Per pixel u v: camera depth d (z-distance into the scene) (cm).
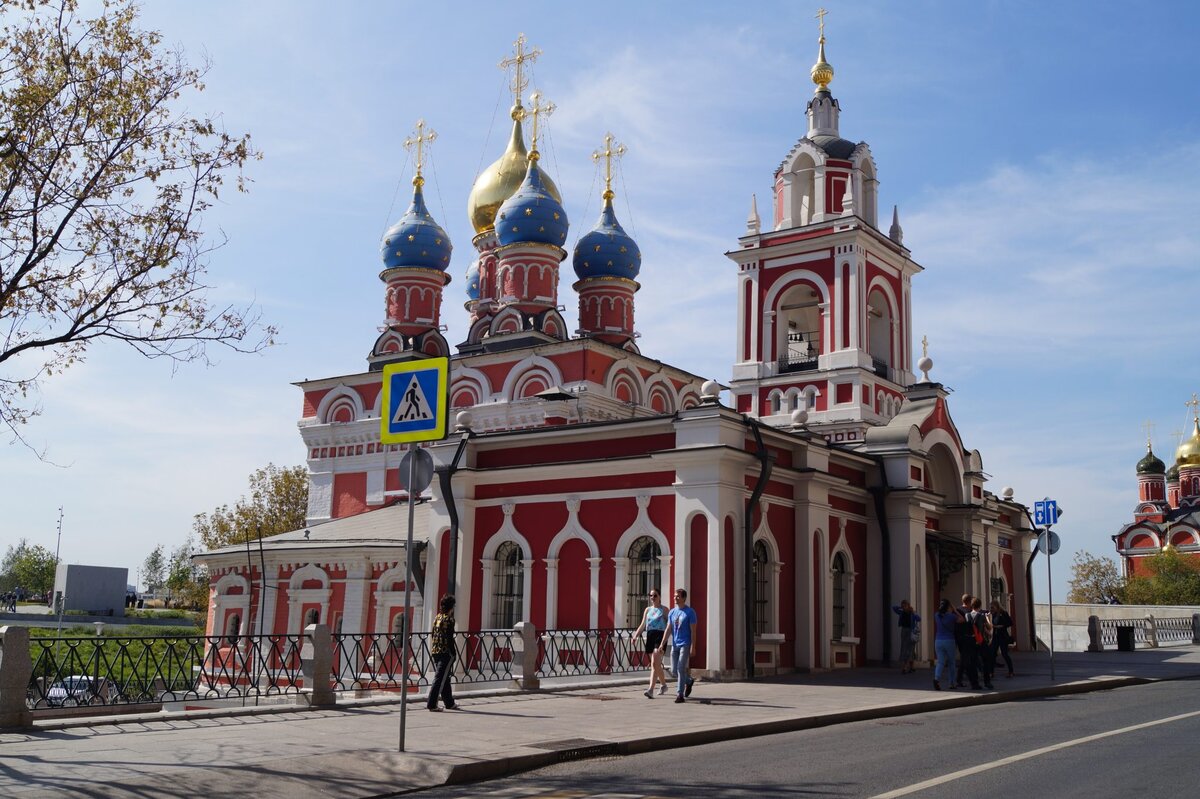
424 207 4888
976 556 3400
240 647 3528
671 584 2428
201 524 7344
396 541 3347
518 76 5050
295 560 3522
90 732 1373
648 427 2545
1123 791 980
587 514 2616
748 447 2512
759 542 2548
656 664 1930
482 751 1226
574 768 1196
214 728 1423
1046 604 4328
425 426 1243
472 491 2812
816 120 4156
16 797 965
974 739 1378
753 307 4000
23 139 1509
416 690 2552
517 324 4391
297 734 1367
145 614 8981
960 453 3341
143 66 1598
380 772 1122
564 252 4572
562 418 4038
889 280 4041
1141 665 2972
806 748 1314
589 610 2562
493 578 2759
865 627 2891
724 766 1173
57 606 7156
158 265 1586
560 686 2047
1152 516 8525
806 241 3891
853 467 2914
